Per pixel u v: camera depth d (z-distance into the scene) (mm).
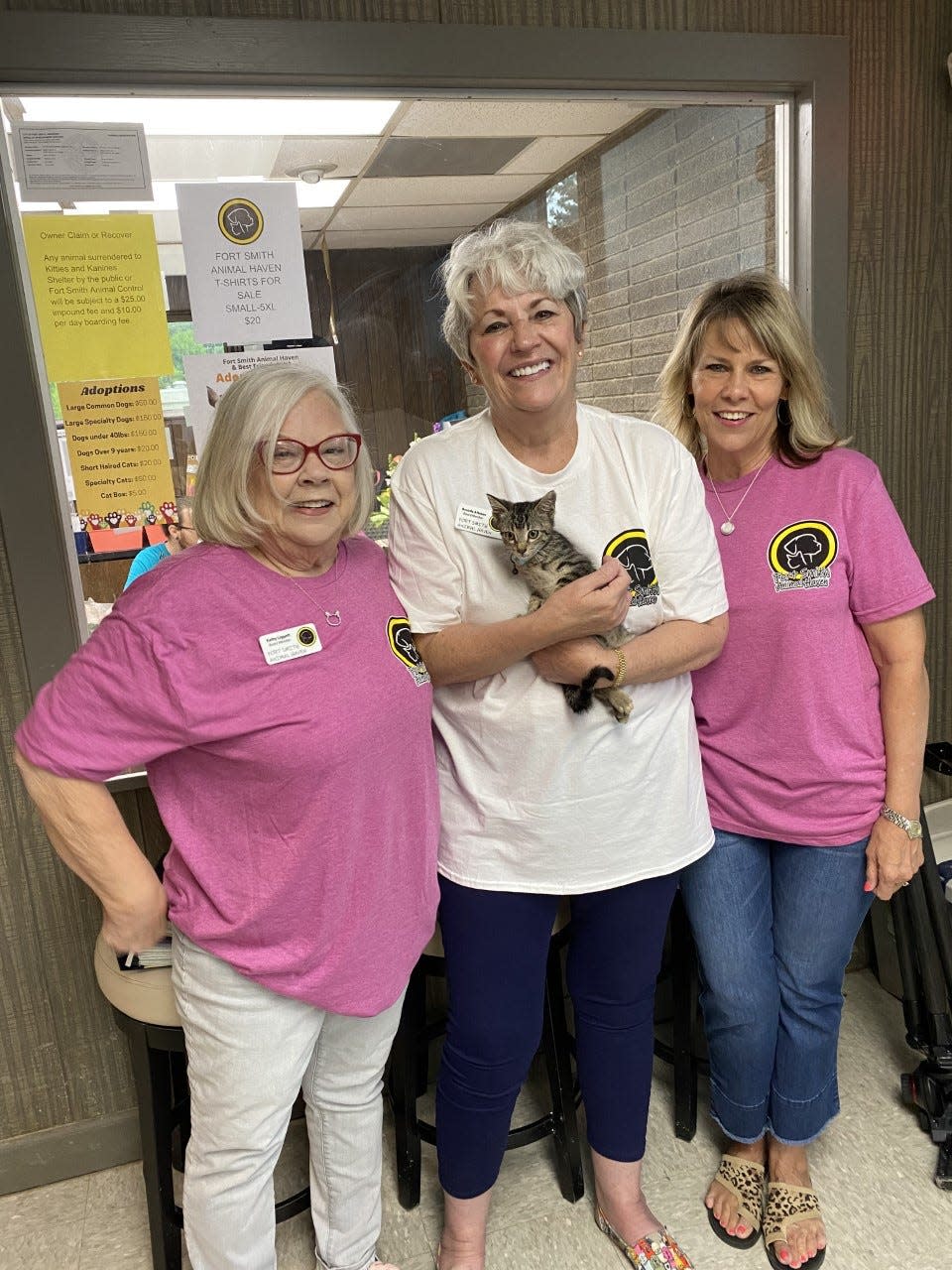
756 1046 1574
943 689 2320
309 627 1149
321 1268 1512
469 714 1342
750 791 1531
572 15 1699
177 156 1638
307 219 1783
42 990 1809
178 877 1211
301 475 1103
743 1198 1641
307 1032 1254
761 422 1471
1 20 1420
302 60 1557
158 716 1083
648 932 1434
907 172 1997
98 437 1662
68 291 1604
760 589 1468
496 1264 1587
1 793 1704
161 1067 1483
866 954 2387
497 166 2086
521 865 1347
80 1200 1818
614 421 1371
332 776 1133
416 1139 1701
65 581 1642
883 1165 1754
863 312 2043
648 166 2189
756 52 1810
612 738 1312
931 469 2182
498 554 1305
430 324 1889
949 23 1944
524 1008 1417
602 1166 1589
